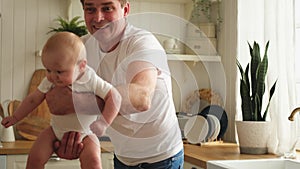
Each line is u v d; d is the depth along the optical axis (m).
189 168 2.89
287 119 2.97
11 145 3.46
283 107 2.99
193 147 3.35
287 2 2.98
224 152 3.09
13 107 3.83
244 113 3.13
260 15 3.43
